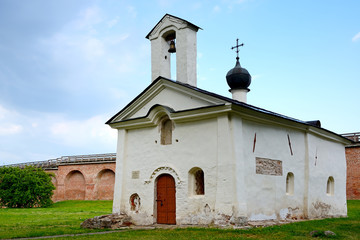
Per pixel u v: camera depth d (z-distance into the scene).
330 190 23.67
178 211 16.95
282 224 16.81
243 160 16.05
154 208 18.05
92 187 44.19
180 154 17.48
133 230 16.23
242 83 24.61
